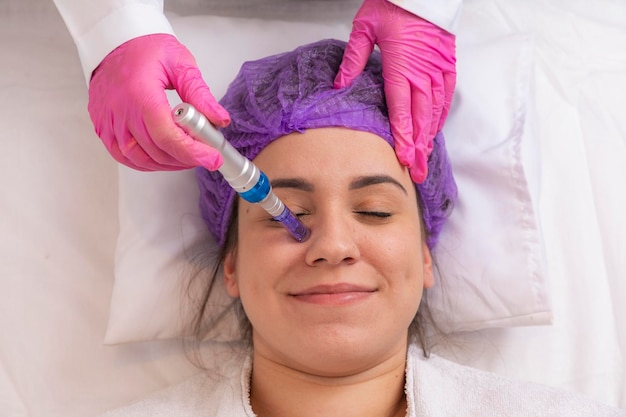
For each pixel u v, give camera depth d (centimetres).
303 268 124
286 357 132
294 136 128
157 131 112
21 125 164
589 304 158
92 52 128
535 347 156
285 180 127
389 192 129
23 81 168
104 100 124
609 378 154
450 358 156
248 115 134
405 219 131
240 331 154
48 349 154
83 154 163
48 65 169
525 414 131
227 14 175
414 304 130
